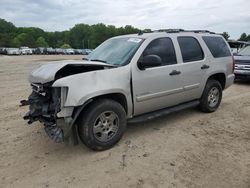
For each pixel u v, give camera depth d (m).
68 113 3.80
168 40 5.13
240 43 18.05
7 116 6.10
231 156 4.05
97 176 3.54
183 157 4.02
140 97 4.59
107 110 4.15
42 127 5.31
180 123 5.51
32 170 3.70
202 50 5.76
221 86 6.37
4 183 3.40
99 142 4.14
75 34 134.88
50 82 3.91
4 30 125.94
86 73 3.96
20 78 13.02
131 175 3.54
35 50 64.94
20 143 4.56
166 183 3.36
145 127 5.29
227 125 5.41
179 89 5.24
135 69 4.47
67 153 4.18
